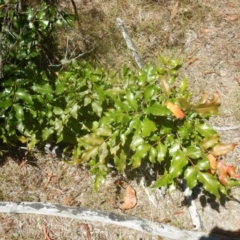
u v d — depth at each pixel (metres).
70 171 1.39
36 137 1.30
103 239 1.27
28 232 1.29
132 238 1.27
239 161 1.41
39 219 1.30
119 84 1.22
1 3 1.28
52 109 1.20
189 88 1.59
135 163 1.11
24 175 1.38
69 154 1.39
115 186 1.35
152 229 1.27
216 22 1.81
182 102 1.06
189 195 1.31
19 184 1.37
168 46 1.73
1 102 1.15
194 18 1.81
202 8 1.83
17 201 1.34
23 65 1.25
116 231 1.28
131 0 1.85
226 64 1.67
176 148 1.09
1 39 1.22
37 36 1.33
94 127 1.19
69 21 1.39
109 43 1.70
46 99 1.19
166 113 1.03
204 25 1.80
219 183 1.11
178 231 1.27
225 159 1.41
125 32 1.74
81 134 1.25
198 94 1.58
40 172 1.39
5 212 1.31
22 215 1.31
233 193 1.34
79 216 1.30
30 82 1.20
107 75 1.25
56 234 1.29
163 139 1.10
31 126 1.26
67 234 1.29
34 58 1.31
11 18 1.25
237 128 1.48
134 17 1.81
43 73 1.23
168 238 1.26
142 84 1.13
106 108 1.20
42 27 1.32
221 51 1.72
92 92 1.16
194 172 1.09
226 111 1.53
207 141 1.10
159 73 1.17
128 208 1.32
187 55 1.70
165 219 1.30
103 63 1.64
